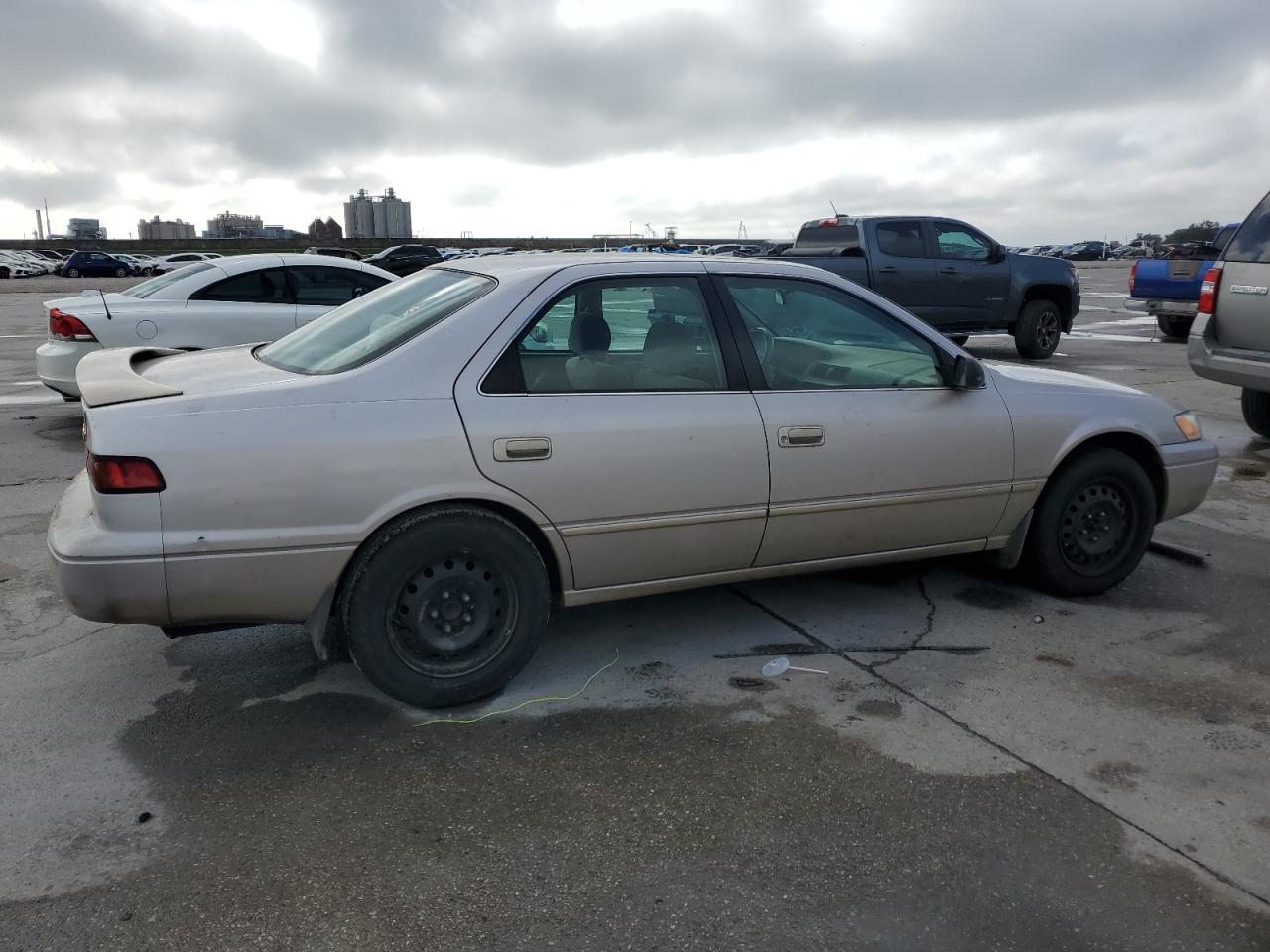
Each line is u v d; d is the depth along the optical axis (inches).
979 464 162.7
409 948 91.7
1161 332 643.5
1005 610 173.9
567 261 145.4
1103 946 92.7
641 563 143.6
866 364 158.2
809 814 112.6
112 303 315.0
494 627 137.2
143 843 106.9
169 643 157.9
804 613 171.9
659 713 136.2
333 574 126.9
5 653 154.0
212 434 120.6
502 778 119.8
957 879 101.7
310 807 113.7
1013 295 512.4
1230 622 169.9
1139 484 176.6
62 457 285.6
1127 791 117.7
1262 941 93.5
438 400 129.3
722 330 148.0
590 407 136.3
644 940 92.7
